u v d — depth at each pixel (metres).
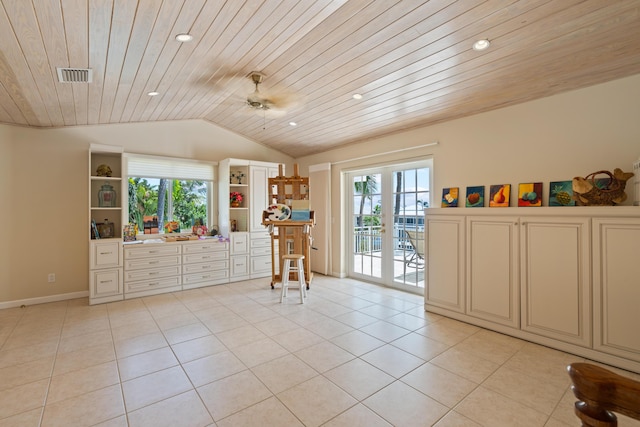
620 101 2.64
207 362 2.51
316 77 3.15
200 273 4.88
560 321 2.69
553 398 2.03
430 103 3.49
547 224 2.77
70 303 4.09
